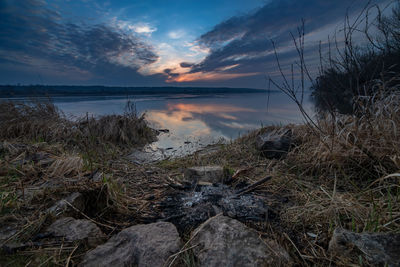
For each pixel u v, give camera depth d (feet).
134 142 18.42
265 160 11.58
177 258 4.09
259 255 4.01
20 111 16.98
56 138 15.26
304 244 4.87
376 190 6.34
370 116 9.07
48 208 5.56
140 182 8.98
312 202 6.37
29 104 18.17
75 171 8.25
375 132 8.40
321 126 11.28
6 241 4.33
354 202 5.64
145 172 10.30
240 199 6.99
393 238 4.19
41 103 18.79
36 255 4.08
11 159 8.94
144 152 15.62
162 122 30.78
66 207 5.53
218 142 18.24
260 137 13.87
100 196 6.54
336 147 9.08
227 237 4.41
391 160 7.65
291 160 10.60
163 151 15.96
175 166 11.50
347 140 8.87
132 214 6.34
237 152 13.29
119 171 10.26
